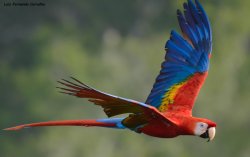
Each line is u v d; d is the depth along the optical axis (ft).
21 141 172.86
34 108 170.50
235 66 167.22
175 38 69.97
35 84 173.78
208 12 175.11
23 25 192.85
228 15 175.01
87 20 193.47
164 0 197.67
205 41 70.44
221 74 160.66
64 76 171.53
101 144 156.87
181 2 192.34
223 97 158.51
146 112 65.10
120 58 176.04
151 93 69.36
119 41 188.55
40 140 166.50
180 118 67.00
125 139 157.07
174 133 66.95
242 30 175.22
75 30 190.80
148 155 157.69
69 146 158.81
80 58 172.96
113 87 165.37
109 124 67.05
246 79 165.37
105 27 193.77
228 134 159.43
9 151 172.45
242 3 180.24
